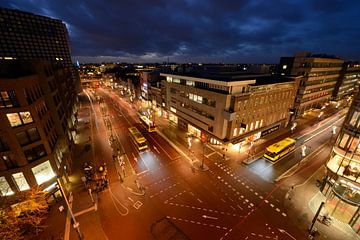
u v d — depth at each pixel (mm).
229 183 32500
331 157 27188
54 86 38094
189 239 22203
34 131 25125
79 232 21516
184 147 46438
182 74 57750
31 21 129500
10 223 18734
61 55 148875
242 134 44438
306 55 63906
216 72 63406
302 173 35438
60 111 39344
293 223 24375
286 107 54938
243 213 26000
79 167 38188
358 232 22906
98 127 62156
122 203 28047
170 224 24312
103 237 22703
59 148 32875
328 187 28344
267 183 32500
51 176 27594
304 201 28266
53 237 22844
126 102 101562
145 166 38031
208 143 48094
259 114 46656
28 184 24953
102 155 43094
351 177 23547
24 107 23266
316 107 80750
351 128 23328
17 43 127062
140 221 24828
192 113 51750
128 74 148250
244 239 22219
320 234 22781
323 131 56594
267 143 48219
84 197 29406
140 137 46281
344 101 95062
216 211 26375
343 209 24375
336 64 76750
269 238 22344
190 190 30766
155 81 83375
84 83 188375
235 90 40094
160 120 68625
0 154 22234
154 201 28344
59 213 26453
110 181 33281
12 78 22031
